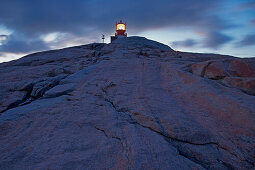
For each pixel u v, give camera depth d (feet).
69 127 10.55
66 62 40.42
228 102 12.03
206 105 12.56
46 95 17.89
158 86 17.97
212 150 8.46
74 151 8.02
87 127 10.51
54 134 9.77
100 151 7.96
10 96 19.08
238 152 8.07
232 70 17.62
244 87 14.61
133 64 27.53
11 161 7.50
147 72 23.02
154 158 7.41
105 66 27.50
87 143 8.71
